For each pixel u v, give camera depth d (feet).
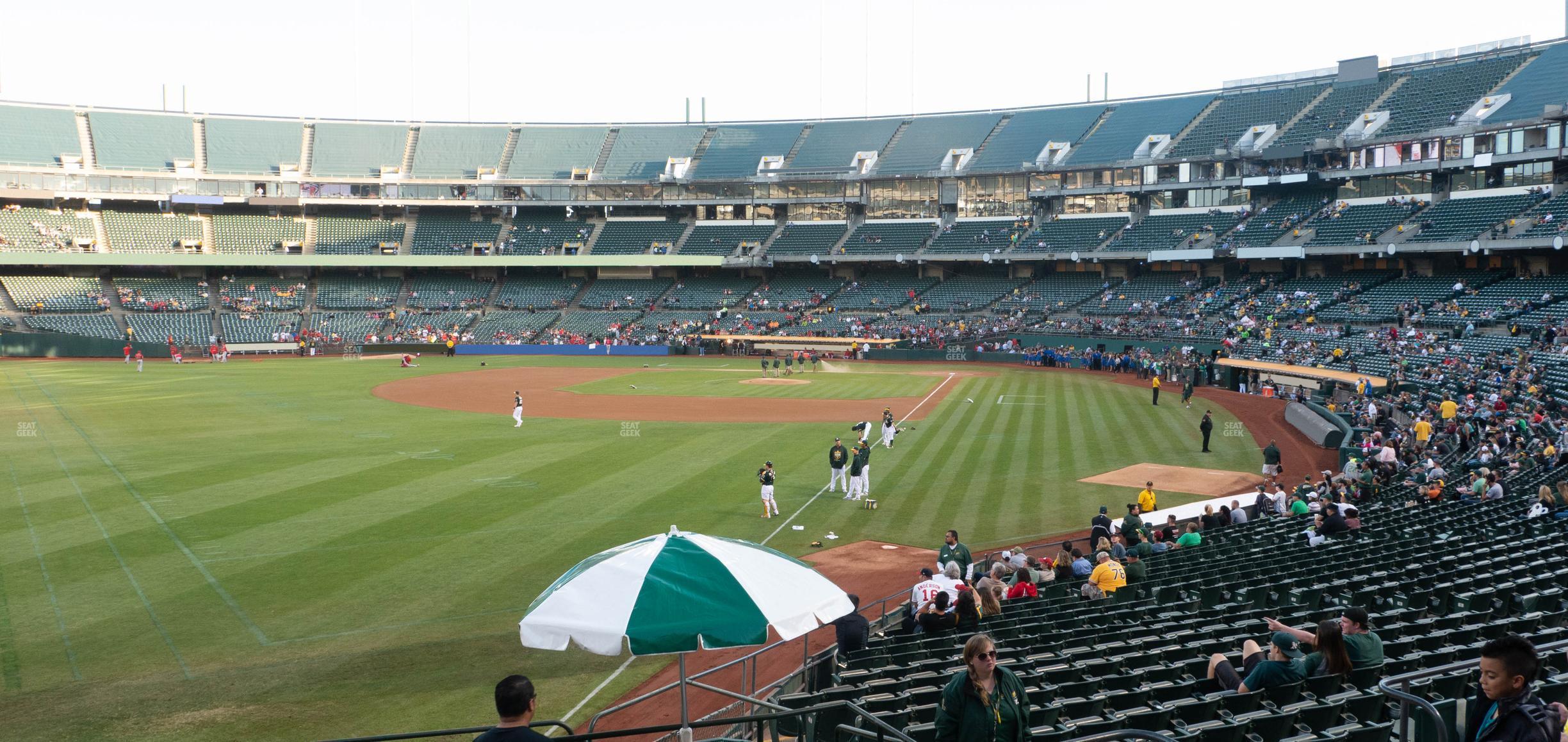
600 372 248.11
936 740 23.21
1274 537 72.74
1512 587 47.01
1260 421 156.56
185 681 50.72
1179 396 191.42
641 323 319.68
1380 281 239.30
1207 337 243.19
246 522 83.56
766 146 351.25
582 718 47.60
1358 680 32.48
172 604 62.69
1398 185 250.16
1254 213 269.64
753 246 335.06
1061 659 41.32
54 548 75.20
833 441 132.87
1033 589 58.90
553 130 363.15
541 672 53.16
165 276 314.55
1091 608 53.11
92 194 308.19
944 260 310.24
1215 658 34.47
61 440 128.67
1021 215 316.81
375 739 25.05
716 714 46.57
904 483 104.53
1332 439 128.26
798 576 36.63
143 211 319.88
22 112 312.91
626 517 86.99
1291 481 107.55
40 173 303.48
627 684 51.93
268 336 295.89
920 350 284.41
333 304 318.86
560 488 99.55
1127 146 295.89
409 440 132.05
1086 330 272.31
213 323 295.69
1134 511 73.97
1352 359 186.50
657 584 33.88
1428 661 35.06
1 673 51.67
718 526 84.84
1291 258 251.19
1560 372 138.72
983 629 48.55
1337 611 45.27
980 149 322.14
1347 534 69.82
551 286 344.08
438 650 55.36
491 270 347.36
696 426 148.15
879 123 349.41
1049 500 96.99
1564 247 206.59
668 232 346.95
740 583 34.42
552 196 348.38
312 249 325.21
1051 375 236.22
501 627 59.00
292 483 100.73
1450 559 56.44
